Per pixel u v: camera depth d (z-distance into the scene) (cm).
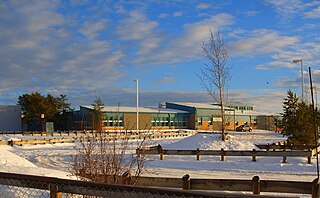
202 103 9612
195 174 1703
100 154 754
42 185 532
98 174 730
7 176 557
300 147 2395
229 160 2159
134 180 764
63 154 2641
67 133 5631
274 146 2472
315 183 755
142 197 451
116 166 747
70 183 509
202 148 2516
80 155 811
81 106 7112
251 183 786
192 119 8562
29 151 3017
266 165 1938
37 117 7144
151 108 8281
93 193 490
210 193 410
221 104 2720
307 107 2644
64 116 7550
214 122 8781
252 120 9769
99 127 836
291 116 2666
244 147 2505
